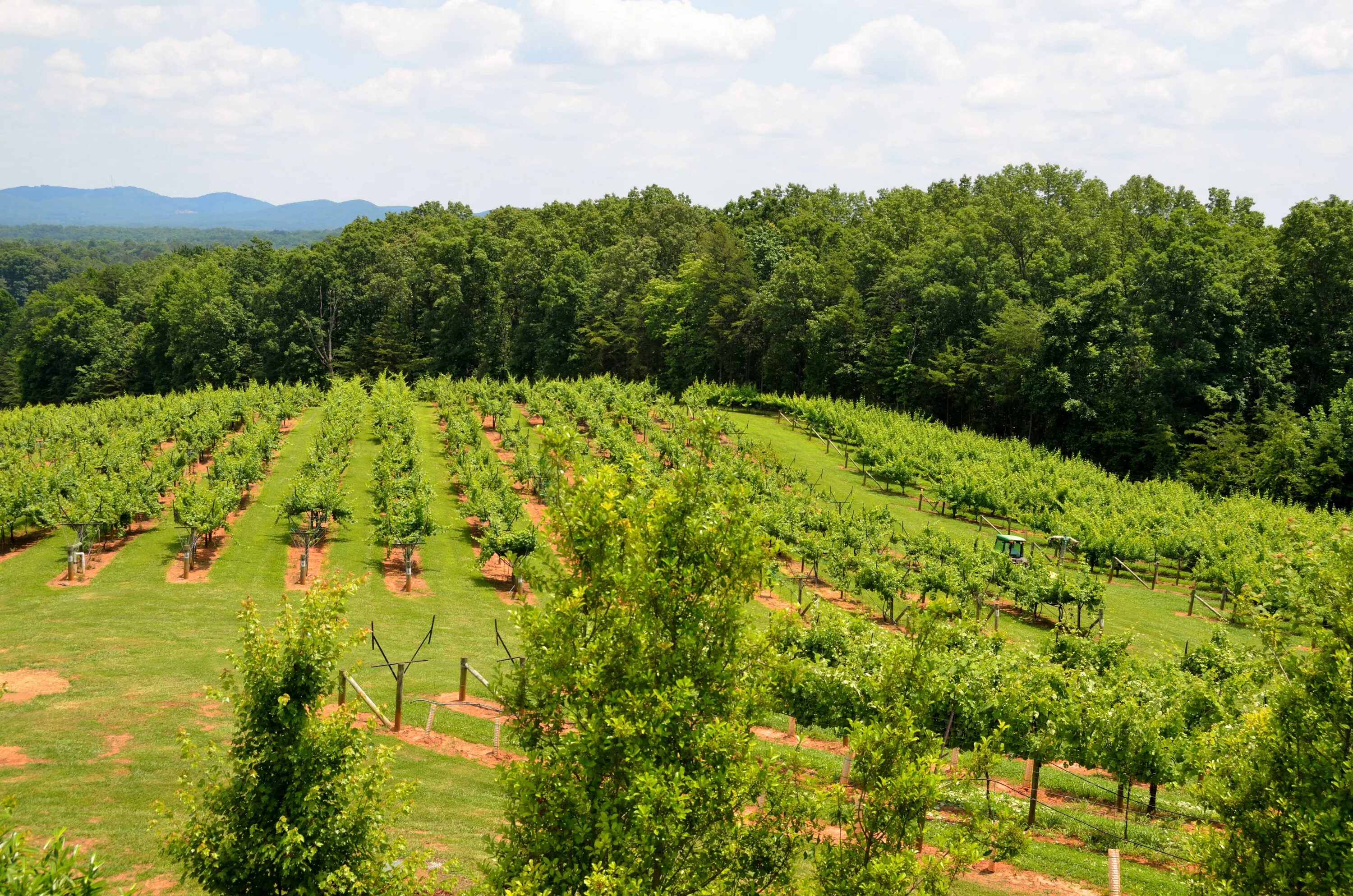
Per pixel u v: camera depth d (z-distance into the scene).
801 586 39.62
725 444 68.69
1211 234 90.94
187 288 119.38
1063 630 34.84
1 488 40.25
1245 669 24.25
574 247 122.06
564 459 13.06
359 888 11.71
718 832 11.67
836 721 22.81
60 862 8.27
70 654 27.48
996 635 29.36
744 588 12.24
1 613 31.91
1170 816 21.91
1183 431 81.50
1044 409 85.69
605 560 12.17
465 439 64.00
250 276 136.50
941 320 97.25
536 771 11.47
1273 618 14.37
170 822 17.19
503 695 12.45
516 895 10.16
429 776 20.67
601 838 10.46
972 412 94.50
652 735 11.10
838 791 12.00
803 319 102.56
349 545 44.81
